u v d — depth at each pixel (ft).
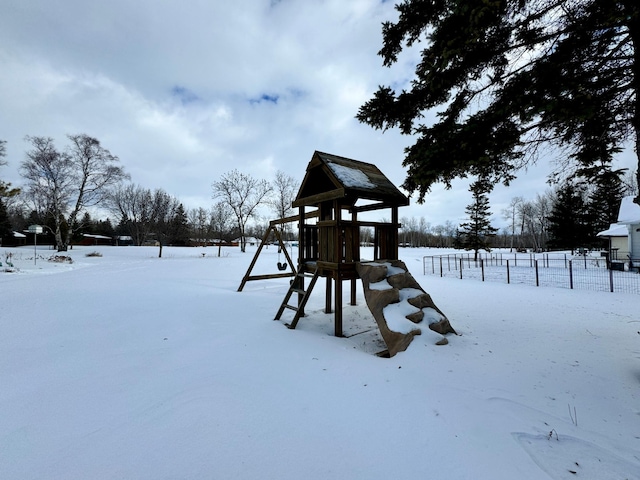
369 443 6.58
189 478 5.52
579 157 12.07
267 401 8.36
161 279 35.78
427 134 12.39
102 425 7.16
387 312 13.47
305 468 5.81
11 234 120.78
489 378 9.91
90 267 52.42
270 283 34.01
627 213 52.37
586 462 6.04
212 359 11.48
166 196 161.99
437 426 7.22
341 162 18.54
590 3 8.67
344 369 10.67
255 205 112.47
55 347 12.54
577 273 46.09
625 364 11.10
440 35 10.34
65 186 86.58
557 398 8.65
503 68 11.23
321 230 17.49
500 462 6.00
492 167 13.08
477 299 25.14
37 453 6.15
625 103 9.90
